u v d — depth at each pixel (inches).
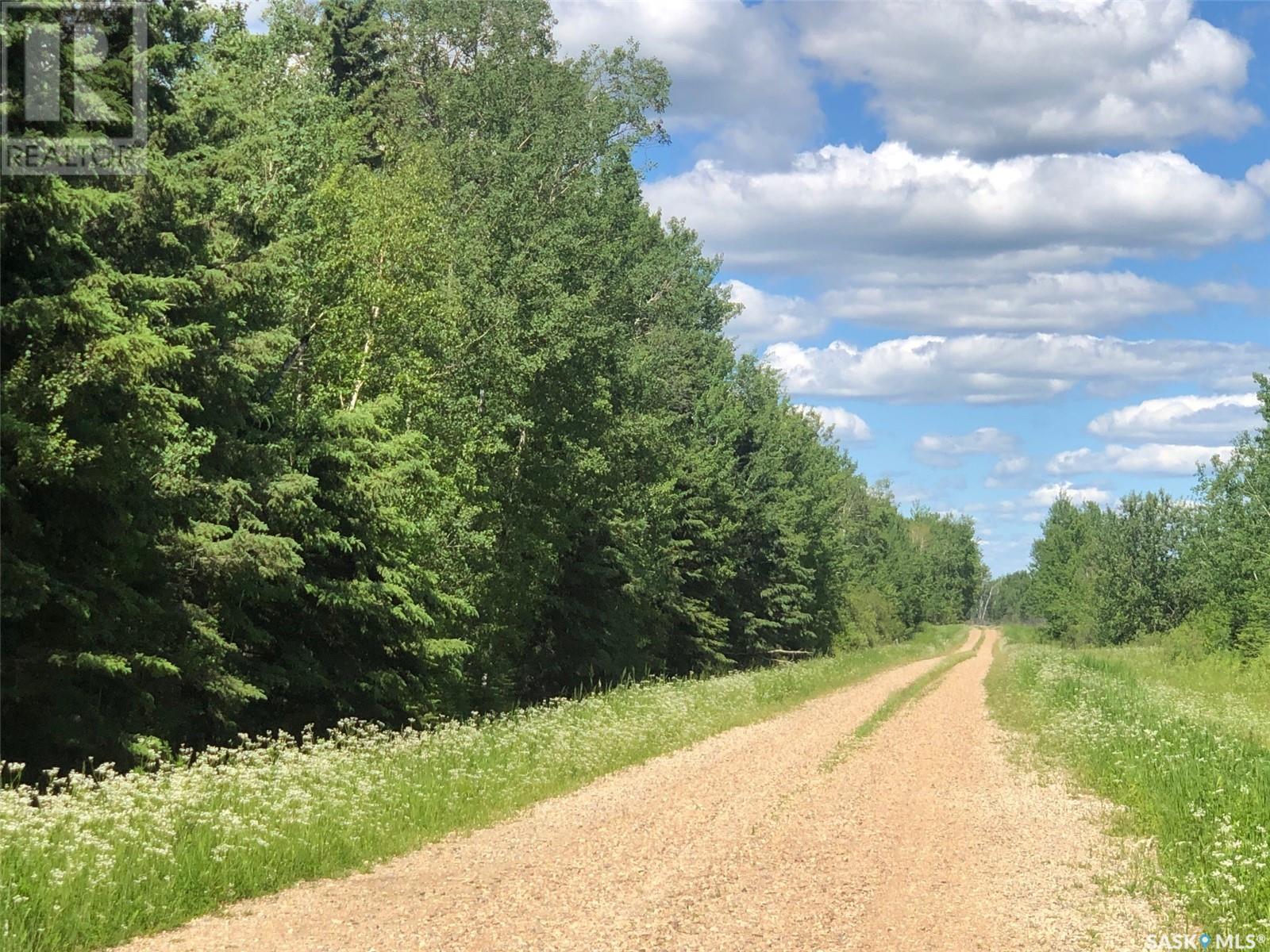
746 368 2336.4
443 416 1043.9
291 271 749.3
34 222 498.3
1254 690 1359.5
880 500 4918.8
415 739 643.5
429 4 1541.6
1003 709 1090.7
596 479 1343.5
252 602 730.8
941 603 6254.9
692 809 511.8
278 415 763.4
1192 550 2070.6
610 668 1386.6
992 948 298.4
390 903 331.6
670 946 291.1
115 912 297.6
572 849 418.0
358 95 1512.1
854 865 399.5
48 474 494.3
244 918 313.3
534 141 1364.4
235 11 936.3
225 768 489.1
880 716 1010.7
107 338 501.7
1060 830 482.9
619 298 1395.2
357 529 776.3
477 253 1100.5
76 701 546.3
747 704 1079.6
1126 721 787.4
